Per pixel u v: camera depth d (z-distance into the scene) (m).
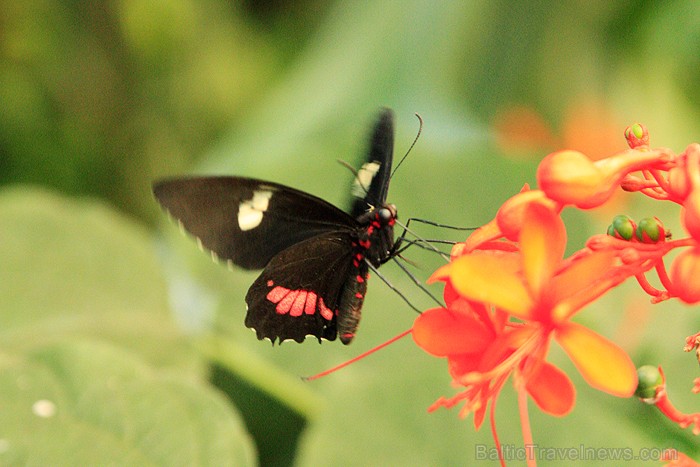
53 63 1.24
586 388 0.87
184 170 1.29
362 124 0.95
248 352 0.89
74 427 0.84
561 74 0.97
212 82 1.31
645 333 0.88
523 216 0.77
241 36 1.37
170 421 0.84
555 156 0.77
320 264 0.84
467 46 0.97
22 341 0.88
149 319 0.89
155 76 1.29
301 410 0.88
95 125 1.26
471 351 0.78
